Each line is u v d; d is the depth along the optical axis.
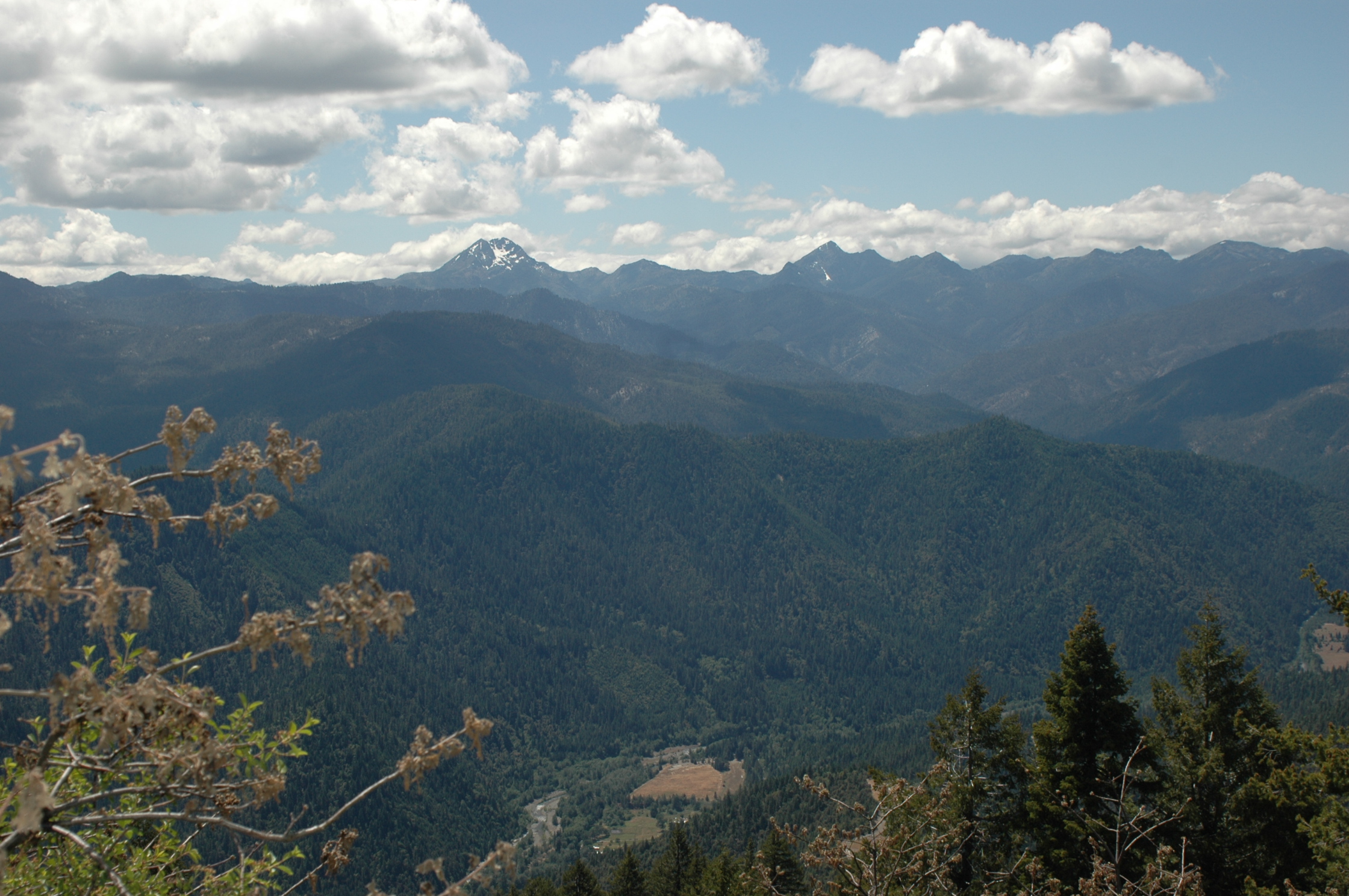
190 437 5.63
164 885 7.53
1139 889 16.31
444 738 6.09
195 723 5.91
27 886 7.13
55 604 5.06
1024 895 18.27
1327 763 20.61
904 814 15.53
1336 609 18.50
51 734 5.40
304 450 6.00
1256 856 24.20
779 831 15.05
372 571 5.61
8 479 4.93
